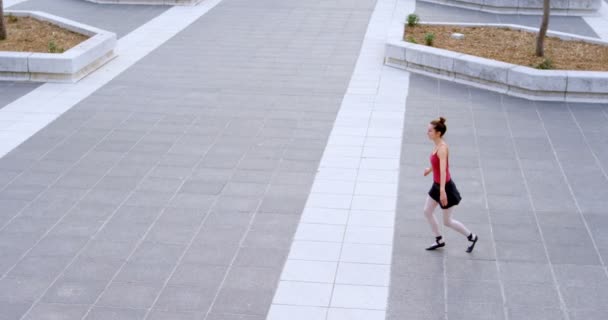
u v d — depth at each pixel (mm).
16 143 12102
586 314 7586
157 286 8117
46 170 11086
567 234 9203
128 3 22750
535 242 9016
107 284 8156
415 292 8000
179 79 15547
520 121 13133
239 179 10758
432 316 7582
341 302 7824
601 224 9461
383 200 10117
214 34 19312
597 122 13094
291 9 22219
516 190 10406
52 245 8953
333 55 17391
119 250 8844
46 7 22344
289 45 18266
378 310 7684
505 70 14508
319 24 20406
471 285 8125
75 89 14891
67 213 9750
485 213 9734
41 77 15375
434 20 20953
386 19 20969
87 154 11672
